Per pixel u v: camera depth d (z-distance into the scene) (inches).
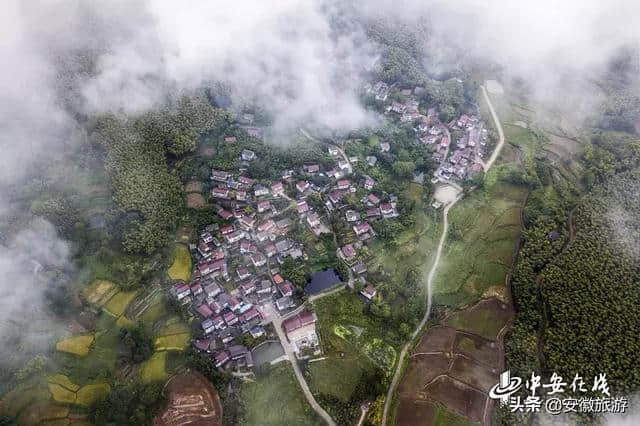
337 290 5807.1
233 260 6092.5
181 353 5088.6
